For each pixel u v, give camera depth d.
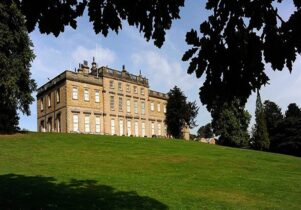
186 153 41.25
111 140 47.56
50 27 6.32
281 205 21.45
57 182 23.22
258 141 80.75
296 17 5.10
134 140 49.75
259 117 81.25
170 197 21.17
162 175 28.28
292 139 79.69
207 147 50.00
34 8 6.16
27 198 18.66
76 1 6.37
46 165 29.73
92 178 25.28
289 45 5.23
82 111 67.50
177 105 84.62
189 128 86.44
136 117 77.75
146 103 80.81
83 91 68.31
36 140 42.88
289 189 26.09
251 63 5.68
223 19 5.71
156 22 6.54
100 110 70.56
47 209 16.83
